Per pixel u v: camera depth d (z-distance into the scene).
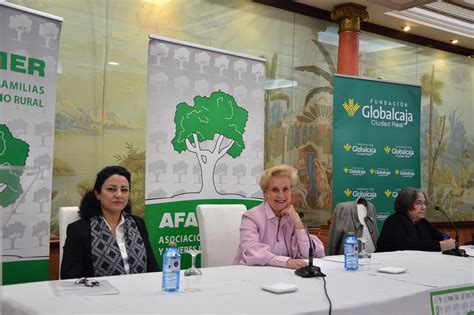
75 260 2.59
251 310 1.63
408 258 3.18
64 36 4.46
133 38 4.87
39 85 3.42
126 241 2.76
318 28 6.33
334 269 2.60
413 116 5.91
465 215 7.95
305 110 6.16
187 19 5.27
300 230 3.01
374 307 1.85
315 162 6.20
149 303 1.71
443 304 2.13
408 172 5.86
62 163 4.41
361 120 5.55
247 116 4.55
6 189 3.14
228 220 3.46
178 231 4.14
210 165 4.32
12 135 3.27
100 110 4.64
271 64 5.91
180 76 4.17
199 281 2.16
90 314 1.55
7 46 3.26
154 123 4.04
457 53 7.97
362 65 6.83
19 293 1.84
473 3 6.62
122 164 4.76
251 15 5.77
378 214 5.62
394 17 6.52
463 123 8.01
